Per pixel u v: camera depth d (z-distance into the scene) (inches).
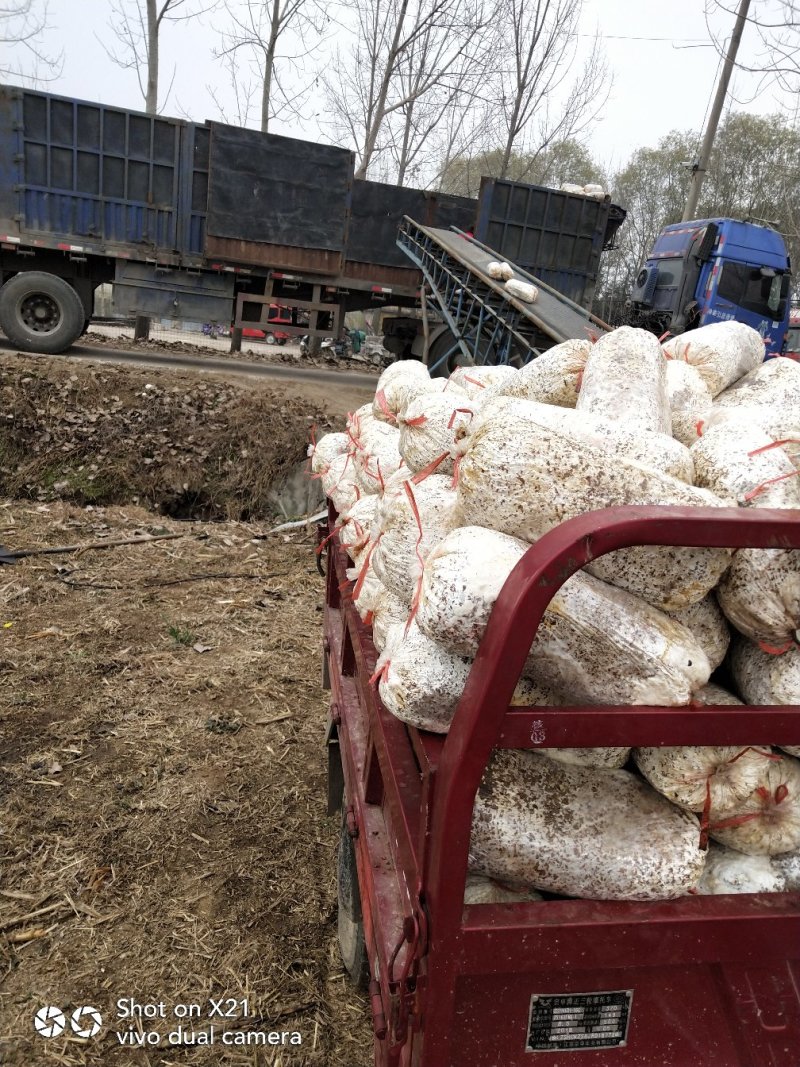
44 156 414.9
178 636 207.9
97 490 351.9
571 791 62.4
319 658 204.7
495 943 53.3
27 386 364.8
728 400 99.3
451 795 50.4
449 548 58.7
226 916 116.4
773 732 54.9
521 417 64.2
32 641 201.0
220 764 154.4
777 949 58.0
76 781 145.4
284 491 370.0
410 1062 57.6
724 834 63.3
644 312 570.9
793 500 63.6
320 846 133.0
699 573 57.3
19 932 111.0
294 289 500.7
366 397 449.1
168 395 380.2
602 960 55.4
